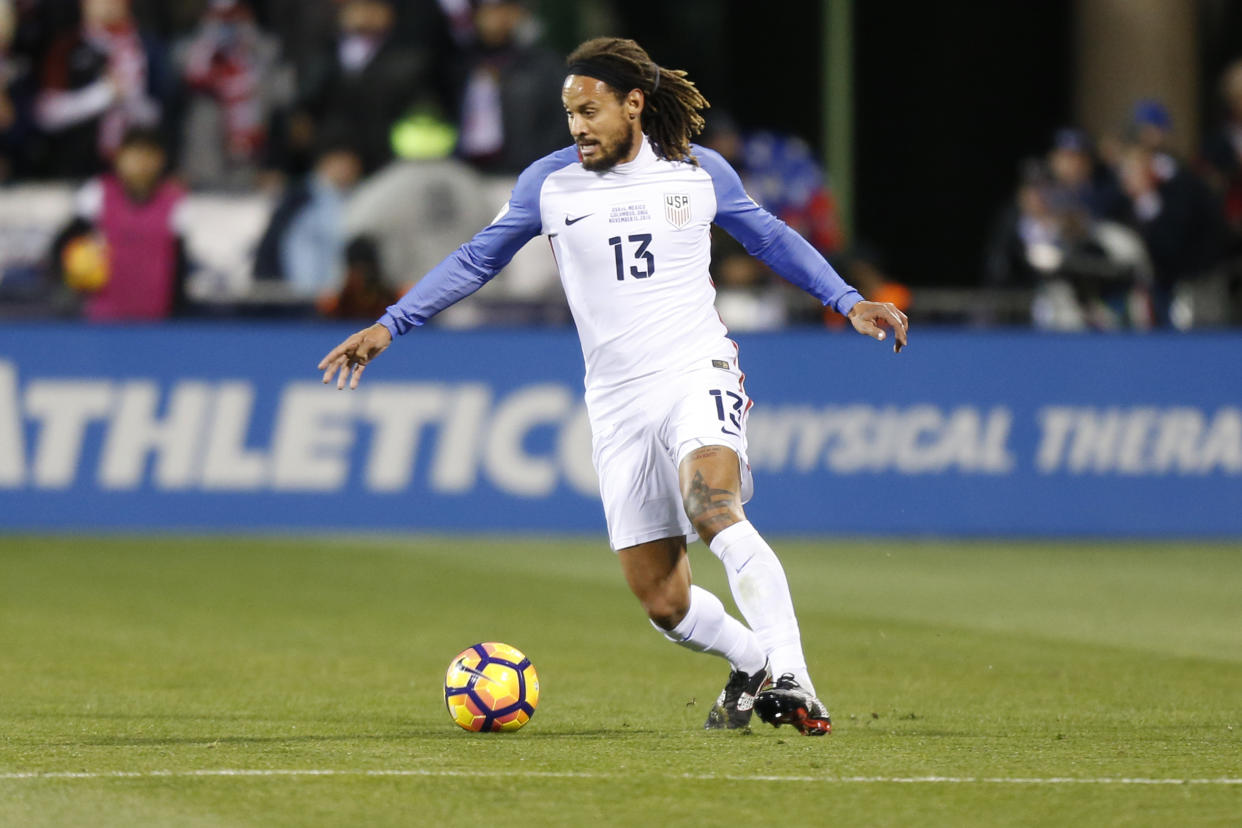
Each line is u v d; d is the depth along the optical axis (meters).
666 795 15.84
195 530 47.69
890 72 85.12
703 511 19.23
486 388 48.22
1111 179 55.44
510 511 48.16
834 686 25.12
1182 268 53.88
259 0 60.03
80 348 47.53
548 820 14.83
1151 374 49.62
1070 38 81.19
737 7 83.44
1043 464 49.38
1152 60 75.44
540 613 34.09
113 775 16.73
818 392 48.75
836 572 41.34
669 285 20.14
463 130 56.62
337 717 21.42
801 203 59.62
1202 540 49.50
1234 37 81.00
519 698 19.97
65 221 53.72
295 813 15.05
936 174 85.69
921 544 47.62
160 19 59.28
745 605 18.97
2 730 19.98
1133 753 18.52
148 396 47.69
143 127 51.06
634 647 29.59
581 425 48.34
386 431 48.06
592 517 48.34
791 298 52.12
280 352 47.97
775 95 84.31
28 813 15.05
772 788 16.19
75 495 47.50
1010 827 14.68
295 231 52.56
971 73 85.31
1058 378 49.41
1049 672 26.70
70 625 31.56
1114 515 49.50
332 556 43.31
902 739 19.58
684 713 22.14
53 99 57.69
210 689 24.19
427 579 39.25
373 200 52.06
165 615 33.19
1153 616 34.03
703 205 20.34
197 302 51.59
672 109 20.25
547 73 56.53
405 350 48.09
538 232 20.62
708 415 19.72
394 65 56.59
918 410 49.06
